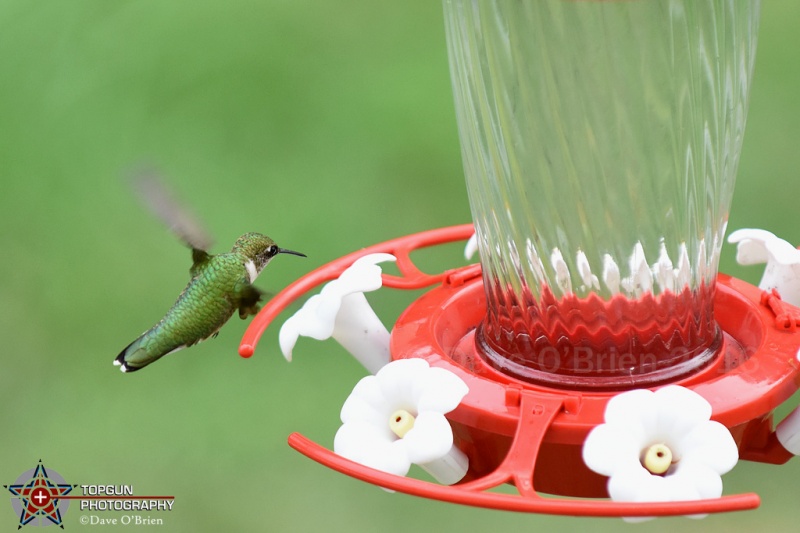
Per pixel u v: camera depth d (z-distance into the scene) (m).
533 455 4.20
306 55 13.06
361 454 4.39
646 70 4.48
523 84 4.61
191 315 6.66
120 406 11.19
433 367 4.64
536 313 4.79
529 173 4.71
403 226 11.68
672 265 4.70
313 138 12.44
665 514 3.71
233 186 12.05
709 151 4.68
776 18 12.87
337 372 11.43
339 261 5.73
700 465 4.09
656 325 4.70
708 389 4.51
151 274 11.76
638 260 4.68
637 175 4.62
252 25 13.35
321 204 11.88
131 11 13.22
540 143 4.66
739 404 4.42
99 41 13.02
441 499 3.88
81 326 11.59
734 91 4.66
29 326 11.54
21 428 10.97
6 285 11.73
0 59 12.83
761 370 4.59
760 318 4.99
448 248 11.58
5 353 11.42
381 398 4.62
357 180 12.09
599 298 4.68
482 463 4.72
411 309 5.39
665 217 4.66
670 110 4.55
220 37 13.23
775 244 5.33
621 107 4.54
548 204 4.70
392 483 3.98
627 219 4.66
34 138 12.43
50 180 12.22
